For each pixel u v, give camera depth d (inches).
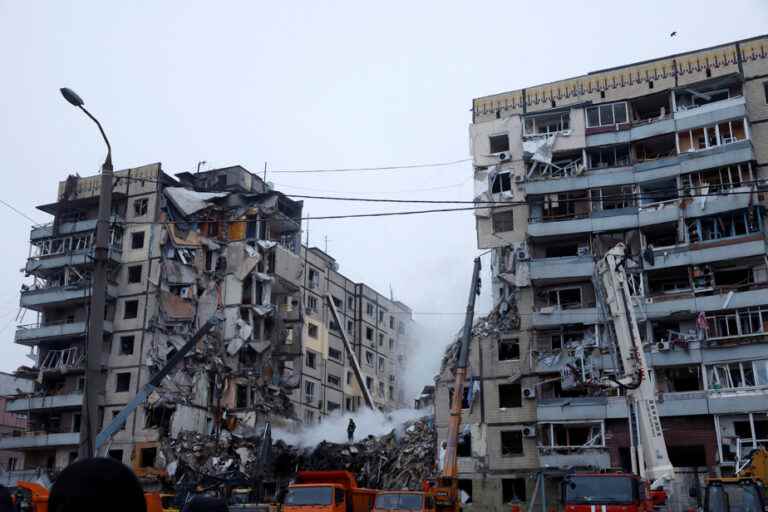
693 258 1951.3
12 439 2447.1
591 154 2212.1
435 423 2142.0
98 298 704.4
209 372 2603.3
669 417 1857.8
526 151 2231.8
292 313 2933.1
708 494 999.6
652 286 2048.5
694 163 2022.6
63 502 120.2
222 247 2800.2
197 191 2938.0
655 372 1921.8
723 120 2023.9
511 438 2032.5
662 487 1045.8
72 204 2738.7
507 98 2333.9
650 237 2092.8
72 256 2586.1
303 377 2997.0
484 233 2235.5
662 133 2096.5
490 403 2069.4
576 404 1939.0
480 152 2306.8
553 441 1948.8
